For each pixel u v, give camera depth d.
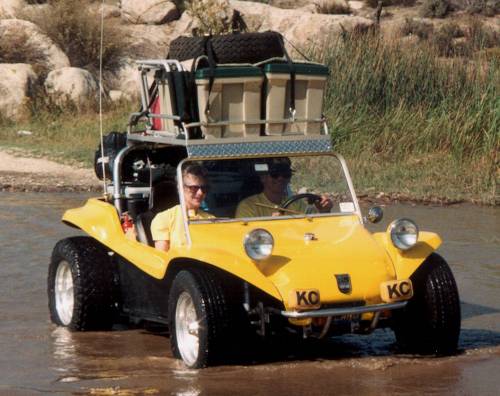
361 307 11.22
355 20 47.88
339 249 11.70
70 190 27.58
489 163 28.72
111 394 10.41
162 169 13.47
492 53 33.28
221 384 10.73
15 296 15.66
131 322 13.77
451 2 64.19
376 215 12.53
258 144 12.52
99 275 13.41
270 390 10.51
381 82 31.80
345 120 30.75
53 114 40.69
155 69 12.95
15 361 11.91
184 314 11.64
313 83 12.74
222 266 11.10
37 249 19.30
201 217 12.21
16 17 50.94
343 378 10.99
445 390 10.53
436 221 22.81
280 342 12.66
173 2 54.59
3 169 30.62
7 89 41.59
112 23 51.84
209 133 12.32
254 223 12.28
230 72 12.23
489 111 30.19
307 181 12.83
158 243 12.42
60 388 10.68
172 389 10.56
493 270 17.61
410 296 11.41
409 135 30.52
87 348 12.59
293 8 63.75
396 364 11.61
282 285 11.18
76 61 49.62
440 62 32.31
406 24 55.06
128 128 13.71
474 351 12.26
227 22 49.19
